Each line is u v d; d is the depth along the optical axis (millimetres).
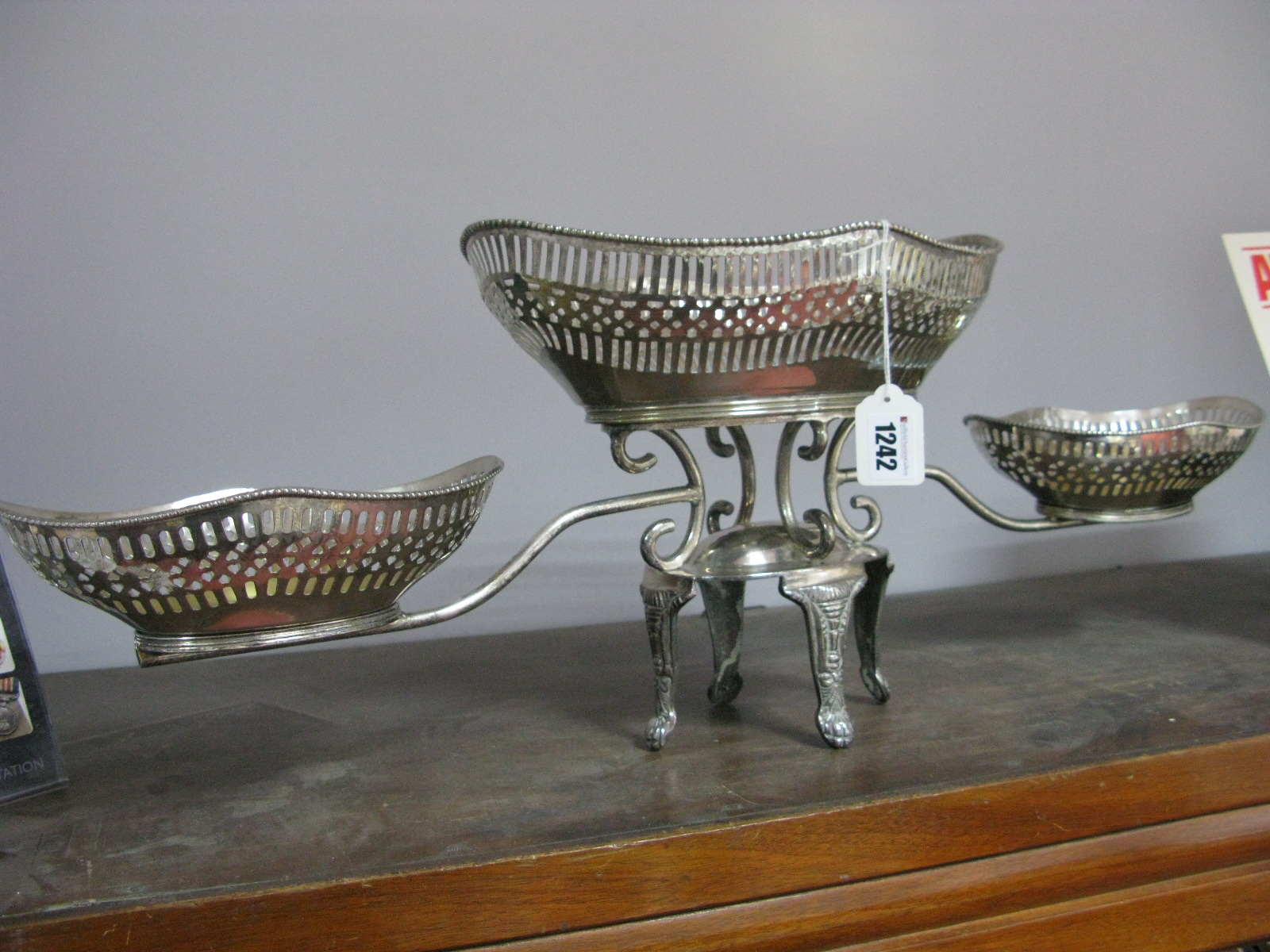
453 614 829
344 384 1343
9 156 1239
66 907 659
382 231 1337
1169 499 1039
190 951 659
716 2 1393
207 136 1285
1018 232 1495
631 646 1265
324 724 1015
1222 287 1574
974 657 1105
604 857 694
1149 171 1534
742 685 1009
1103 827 775
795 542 872
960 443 1509
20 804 845
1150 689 958
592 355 795
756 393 809
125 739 1002
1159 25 1523
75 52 1245
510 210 1361
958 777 769
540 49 1354
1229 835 791
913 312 821
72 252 1263
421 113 1333
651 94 1385
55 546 715
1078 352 1528
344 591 770
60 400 1274
